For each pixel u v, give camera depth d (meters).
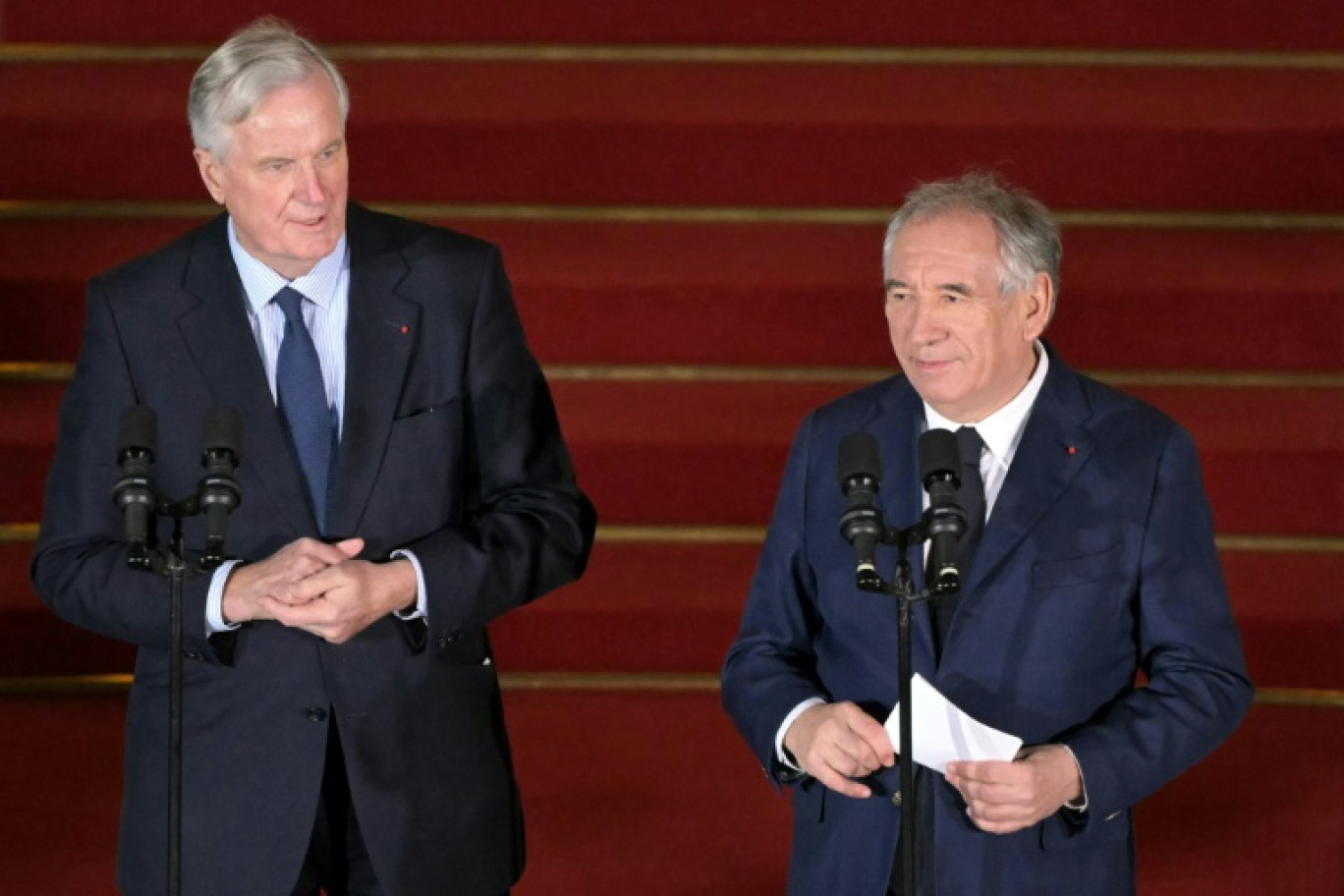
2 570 17.86
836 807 11.00
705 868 15.45
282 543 10.84
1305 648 17.45
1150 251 19.27
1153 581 10.80
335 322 11.13
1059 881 10.70
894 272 10.82
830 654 11.21
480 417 11.28
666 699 17.67
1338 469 18.06
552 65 20.53
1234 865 15.44
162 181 19.69
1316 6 20.25
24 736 16.94
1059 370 11.26
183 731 10.80
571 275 18.91
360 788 10.87
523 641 17.77
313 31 20.48
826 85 20.19
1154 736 10.52
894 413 11.32
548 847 15.59
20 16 20.31
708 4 20.48
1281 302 18.73
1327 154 19.53
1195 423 18.27
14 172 19.58
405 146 19.64
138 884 10.98
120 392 10.94
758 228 19.75
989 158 19.62
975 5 20.41
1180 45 20.45
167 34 20.41
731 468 18.36
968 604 10.78
